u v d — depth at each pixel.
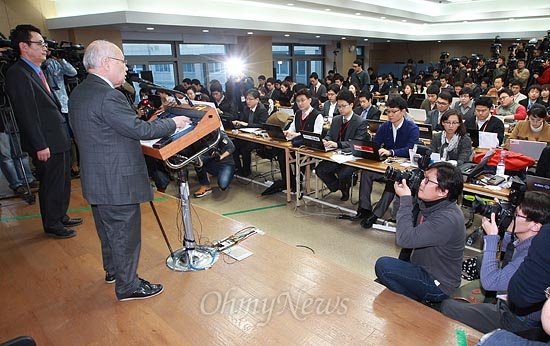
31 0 6.27
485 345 1.11
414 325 1.67
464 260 2.35
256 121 5.10
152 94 2.88
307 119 4.27
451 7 10.62
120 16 5.72
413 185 1.96
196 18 6.61
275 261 2.22
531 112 3.49
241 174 5.04
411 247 1.84
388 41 13.28
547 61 7.21
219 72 9.73
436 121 4.62
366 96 4.92
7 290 2.02
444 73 8.97
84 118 1.54
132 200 1.65
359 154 3.42
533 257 1.17
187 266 2.16
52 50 3.94
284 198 4.28
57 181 2.50
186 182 2.08
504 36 11.17
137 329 1.70
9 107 3.32
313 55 12.45
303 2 7.08
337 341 1.59
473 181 2.70
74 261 2.30
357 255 2.98
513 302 1.26
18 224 2.86
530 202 1.60
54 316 1.80
